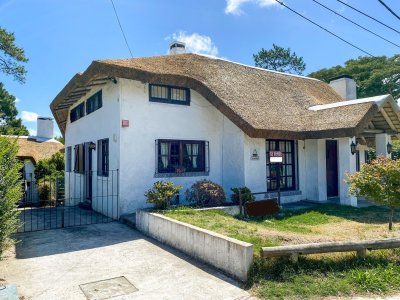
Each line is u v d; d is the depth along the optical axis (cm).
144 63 1084
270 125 1031
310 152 1227
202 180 1039
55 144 2339
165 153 1069
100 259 622
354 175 774
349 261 539
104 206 1088
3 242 546
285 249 510
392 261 552
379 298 437
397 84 2681
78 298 458
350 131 986
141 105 1016
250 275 495
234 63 1457
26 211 1241
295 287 463
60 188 1809
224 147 1163
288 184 1224
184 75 1064
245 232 666
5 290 462
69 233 825
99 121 1151
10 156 588
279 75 1596
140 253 657
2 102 3444
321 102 1459
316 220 865
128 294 469
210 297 454
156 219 763
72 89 1201
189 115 1120
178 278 525
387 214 948
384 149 1209
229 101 1059
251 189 1088
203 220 764
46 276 539
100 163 1151
